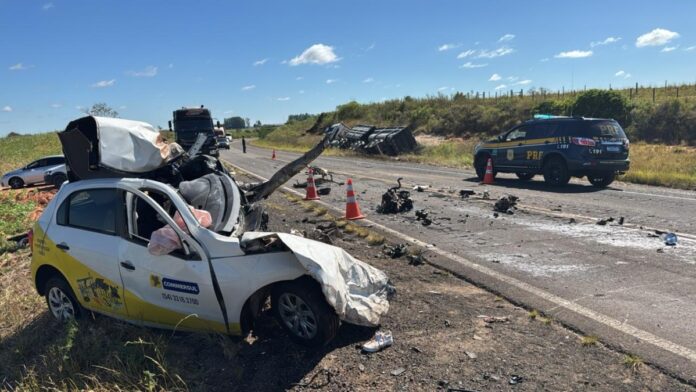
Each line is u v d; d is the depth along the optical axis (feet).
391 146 102.68
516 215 31.76
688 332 13.82
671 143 93.56
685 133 94.22
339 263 14.84
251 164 92.48
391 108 187.21
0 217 41.39
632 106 107.14
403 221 30.96
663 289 17.35
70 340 13.73
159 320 14.58
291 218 33.32
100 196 15.55
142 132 16.49
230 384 12.26
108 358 13.14
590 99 109.60
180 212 14.26
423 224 29.71
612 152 43.24
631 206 33.91
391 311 16.05
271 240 14.26
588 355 12.77
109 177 15.69
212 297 13.57
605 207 33.73
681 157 65.77
